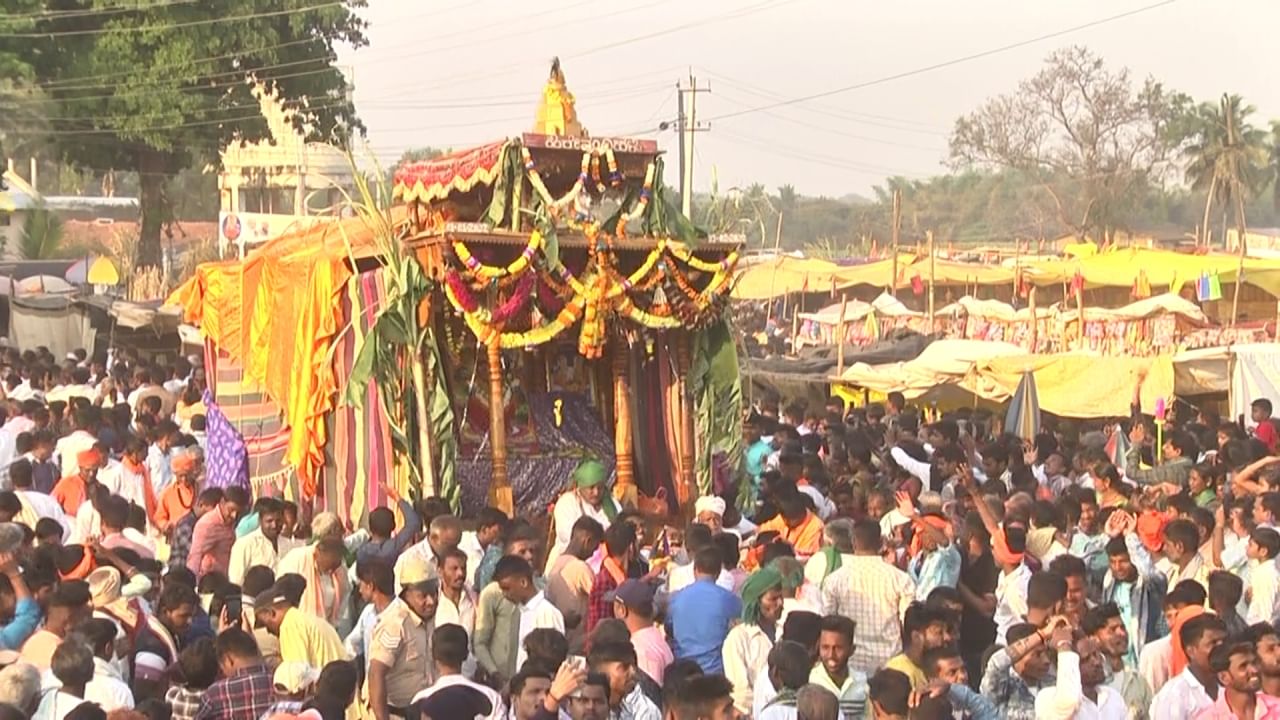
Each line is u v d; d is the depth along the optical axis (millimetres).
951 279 42719
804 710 7074
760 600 9523
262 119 47969
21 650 8750
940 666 8094
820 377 27750
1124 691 9055
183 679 8375
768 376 28469
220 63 46844
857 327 39375
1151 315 33250
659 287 14727
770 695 8148
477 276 13680
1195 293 40000
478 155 13984
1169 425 21484
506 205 14008
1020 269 41000
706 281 15031
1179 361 25250
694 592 9617
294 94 48250
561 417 15031
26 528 11398
